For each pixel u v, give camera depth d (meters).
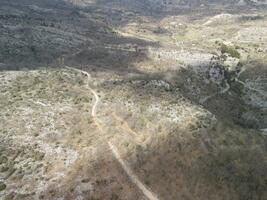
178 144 82.00
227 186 73.25
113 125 95.12
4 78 133.88
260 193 73.44
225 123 96.75
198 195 71.12
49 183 76.06
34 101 113.12
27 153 86.44
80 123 98.31
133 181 74.00
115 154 81.62
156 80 133.88
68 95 118.31
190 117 95.12
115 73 152.25
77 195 72.00
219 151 82.75
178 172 75.31
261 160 83.12
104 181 74.31
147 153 80.50
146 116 96.75
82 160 81.38
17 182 77.62
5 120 101.19
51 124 98.50
